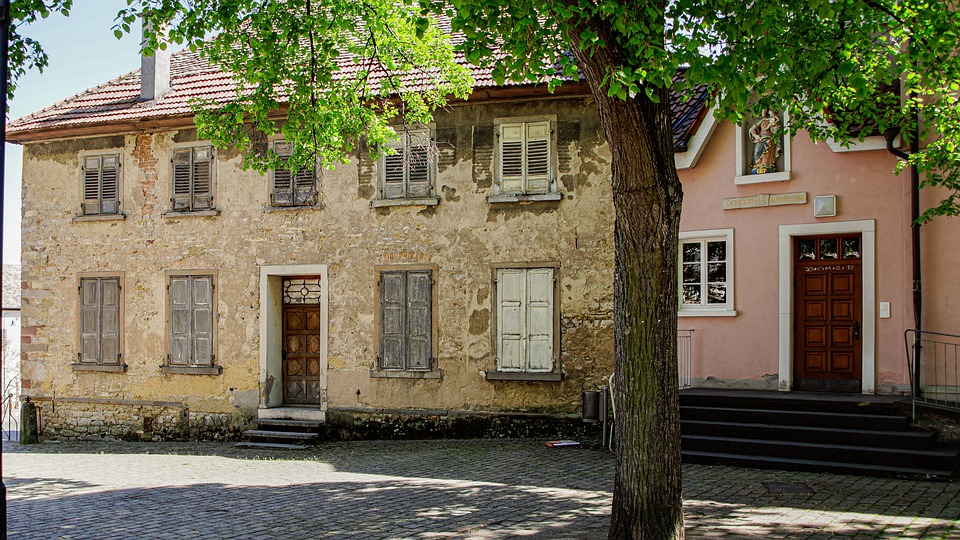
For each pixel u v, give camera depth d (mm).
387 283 16016
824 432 11352
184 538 7910
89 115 17797
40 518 8953
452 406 15531
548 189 15203
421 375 15711
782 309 13500
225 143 13062
